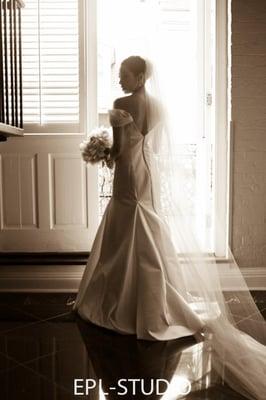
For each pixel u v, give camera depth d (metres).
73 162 3.86
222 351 2.62
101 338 2.90
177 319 2.97
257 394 2.21
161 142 3.05
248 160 3.84
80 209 3.89
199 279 2.97
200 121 3.90
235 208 3.88
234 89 3.78
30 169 3.86
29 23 3.75
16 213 3.89
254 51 3.75
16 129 3.18
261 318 2.97
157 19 3.41
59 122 3.86
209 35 3.83
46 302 3.61
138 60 2.97
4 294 3.79
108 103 4.05
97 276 3.16
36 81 3.79
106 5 3.94
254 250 3.90
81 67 3.80
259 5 3.71
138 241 3.01
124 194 3.07
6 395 2.24
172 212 3.04
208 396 2.21
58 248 3.91
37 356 2.66
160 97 3.03
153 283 2.92
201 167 3.22
